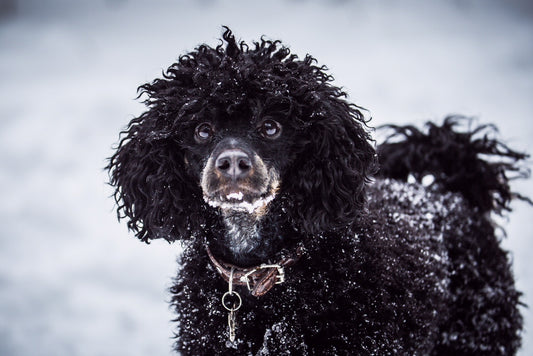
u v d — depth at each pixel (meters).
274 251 2.90
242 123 2.89
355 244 2.88
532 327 4.85
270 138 2.88
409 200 3.63
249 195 2.72
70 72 16.12
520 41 18.30
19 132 10.86
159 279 5.92
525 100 12.09
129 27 22.16
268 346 2.73
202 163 2.93
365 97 12.09
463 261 3.54
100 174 8.79
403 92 12.57
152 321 5.23
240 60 3.00
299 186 2.89
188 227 3.04
